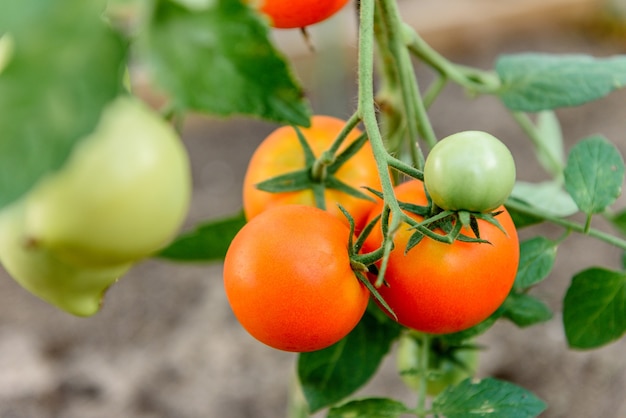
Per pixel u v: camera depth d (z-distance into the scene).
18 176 0.48
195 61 0.50
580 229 0.70
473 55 2.47
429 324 0.63
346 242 0.61
